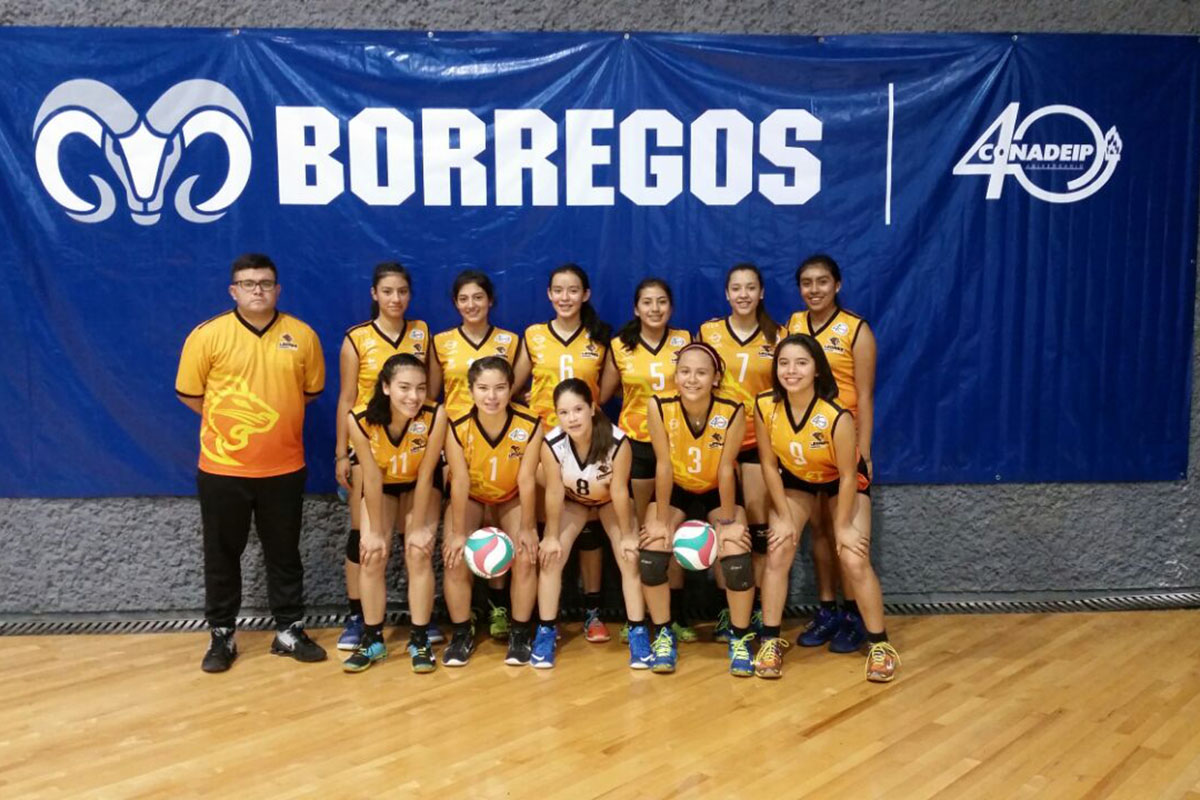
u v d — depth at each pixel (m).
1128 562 3.89
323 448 3.65
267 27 3.52
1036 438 3.80
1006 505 3.83
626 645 3.37
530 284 3.65
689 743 2.54
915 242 3.70
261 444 3.13
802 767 2.40
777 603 3.08
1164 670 3.07
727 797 2.25
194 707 2.80
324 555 3.68
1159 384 3.83
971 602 3.80
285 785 2.31
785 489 3.19
